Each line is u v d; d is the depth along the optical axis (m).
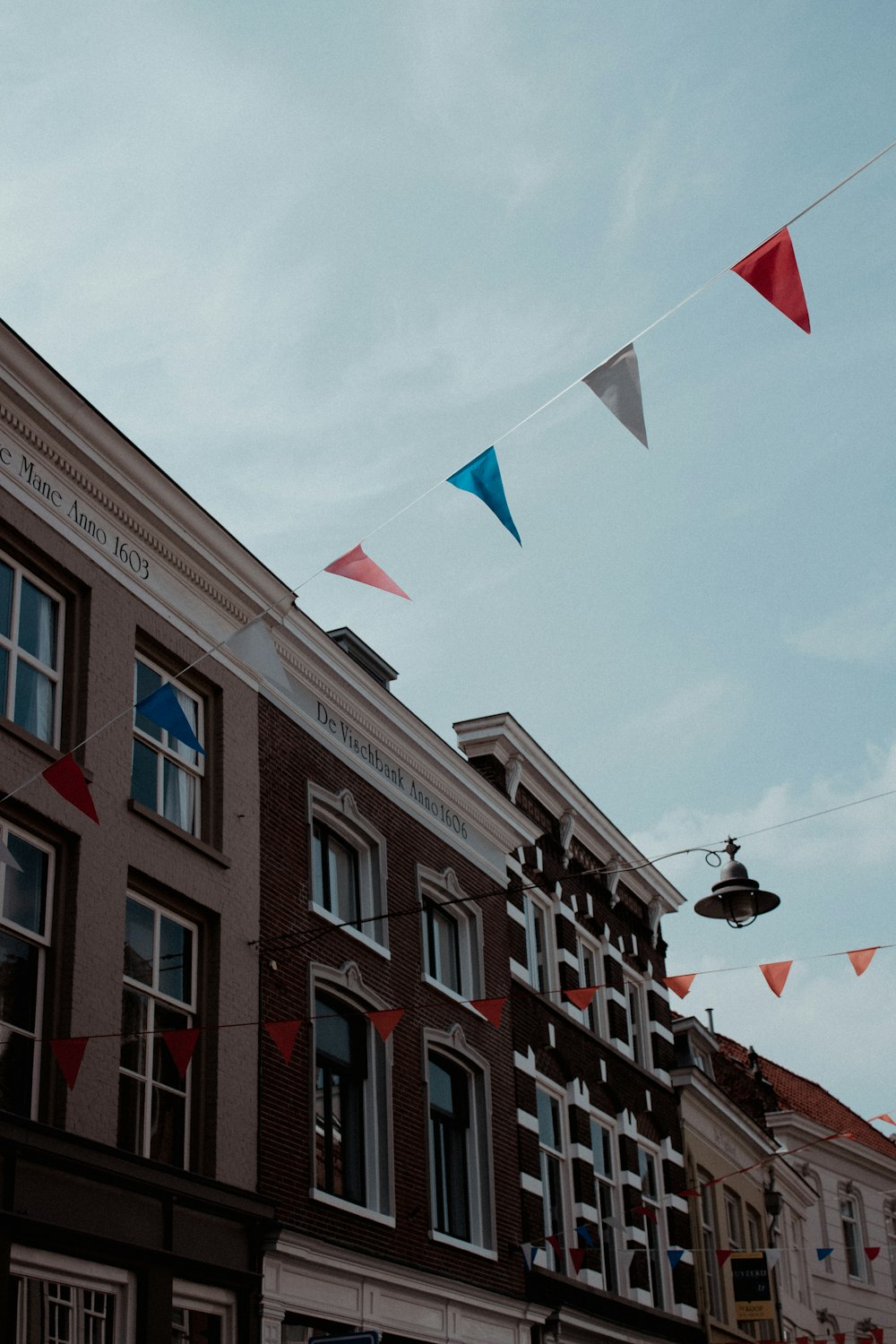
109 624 14.46
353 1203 16.45
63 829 13.17
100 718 14.00
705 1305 26.64
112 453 14.61
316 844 18.03
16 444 13.68
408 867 19.70
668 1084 27.69
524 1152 21.09
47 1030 12.62
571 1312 20.88
